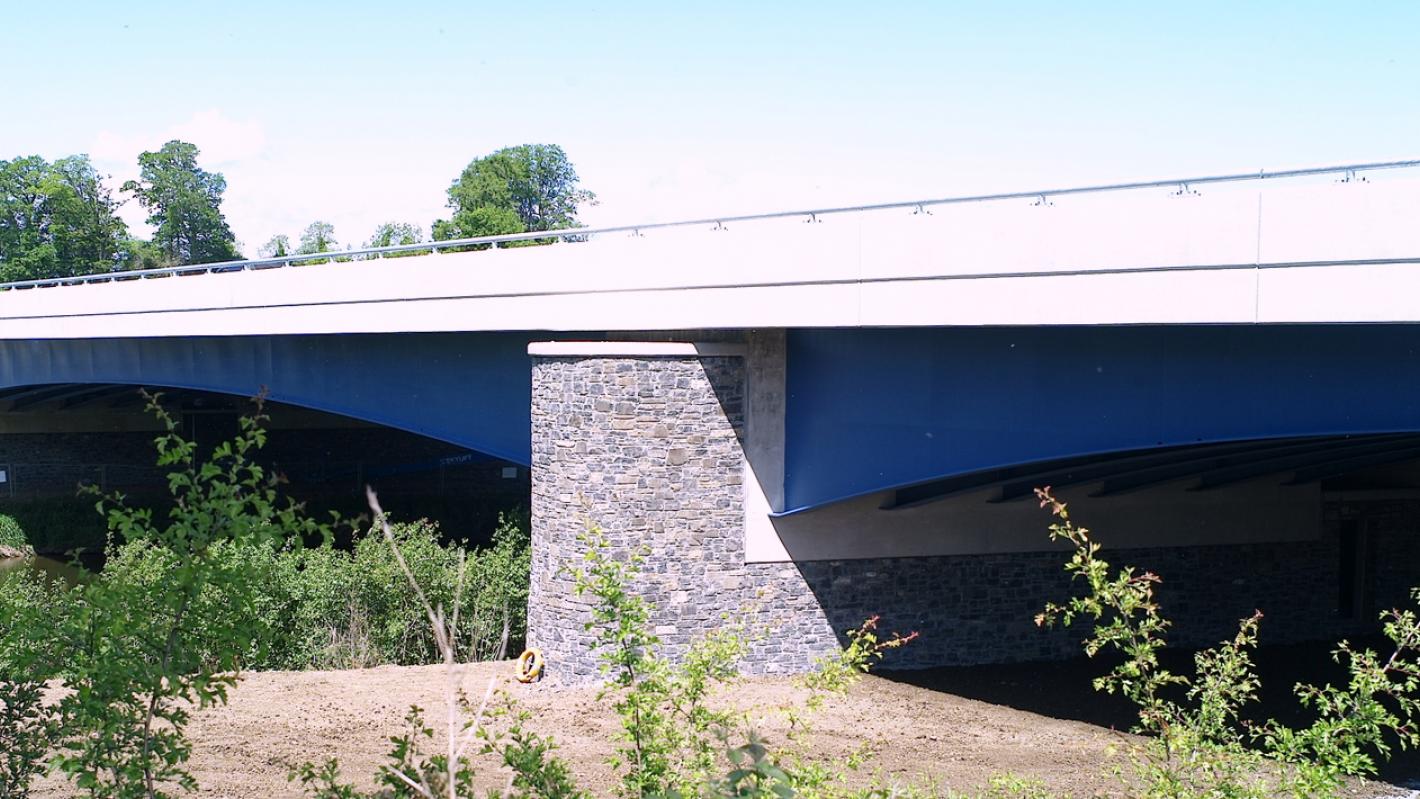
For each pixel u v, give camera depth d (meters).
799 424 22.30
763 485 22.50
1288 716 21.16
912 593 23.39
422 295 25.95
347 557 26.52
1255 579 26.02
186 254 104.62
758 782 6.38
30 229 86.31
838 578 22.97
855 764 9.90
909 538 23.34
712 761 8.87
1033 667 23.72
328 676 22.73
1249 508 25.88
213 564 7.66
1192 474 22.62
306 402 31.16
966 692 21.89
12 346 42.75
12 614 8.92
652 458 22.03
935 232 17.70
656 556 22.03
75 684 8.36
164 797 8.36
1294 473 25.89
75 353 39.25
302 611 25.66
